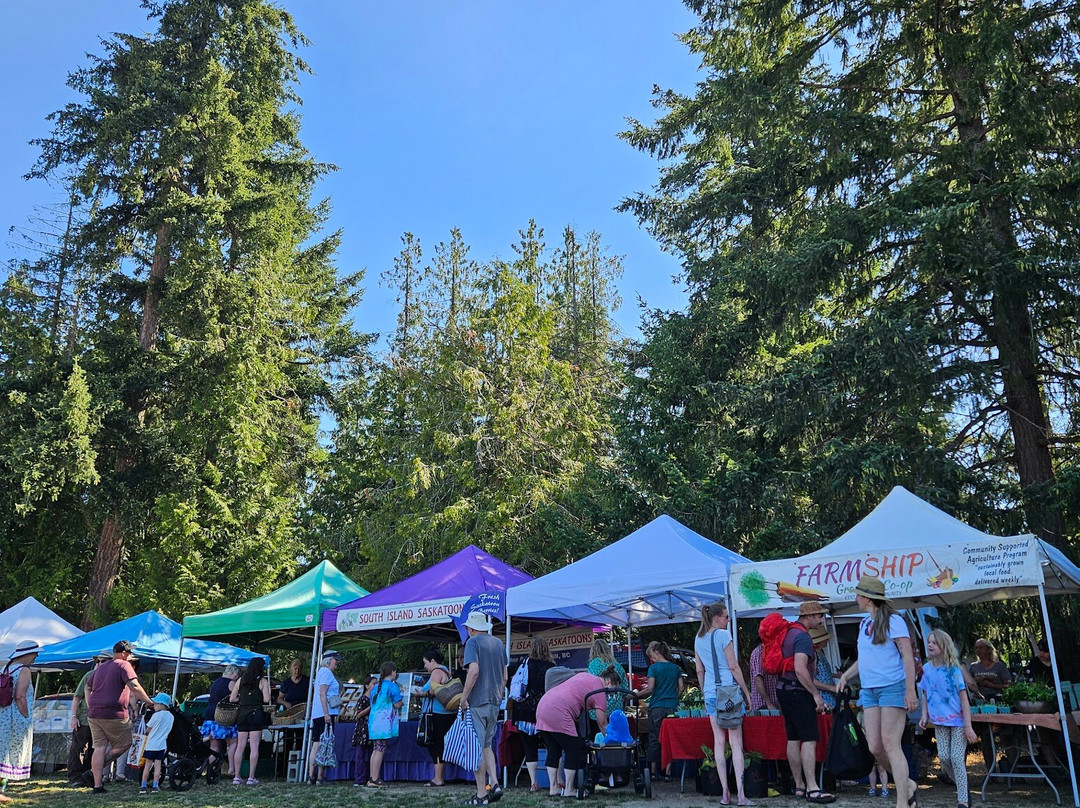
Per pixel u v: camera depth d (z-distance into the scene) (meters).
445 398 23.45
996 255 13.28
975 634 14.05
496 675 8.91
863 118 15.48
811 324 17.58
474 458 22.22
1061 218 13.34
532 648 10.18
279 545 25.58
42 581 24.73
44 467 20.67
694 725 9.08
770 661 8.16
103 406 22.08
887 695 6.38
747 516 15.82
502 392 23.28
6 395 22.08
